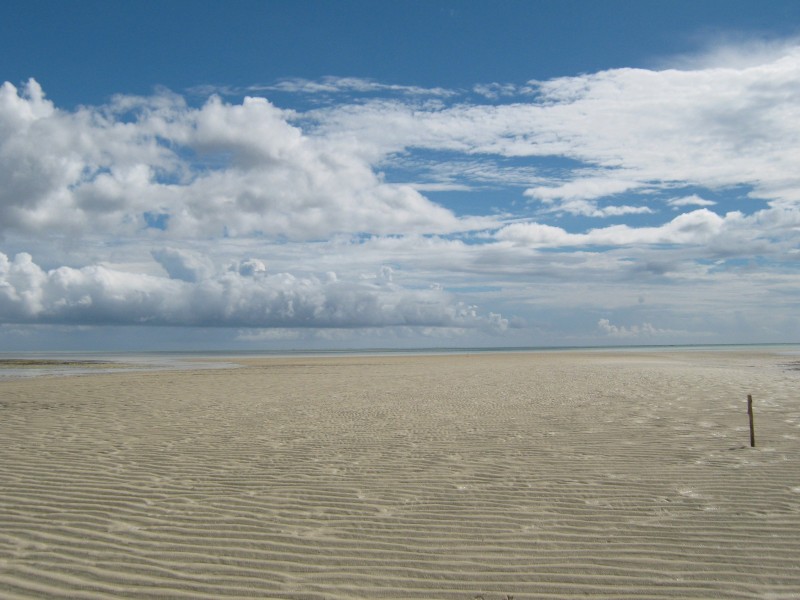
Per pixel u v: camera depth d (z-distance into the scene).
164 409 14.96
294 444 9.98
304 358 62.38
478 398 16.95
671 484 7.21
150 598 4.46
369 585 4.67
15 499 6.80
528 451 9.20
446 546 5.39
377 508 6.44
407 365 40.25
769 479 7.37
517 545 5.39
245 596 4.49
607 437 10.28
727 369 30.02
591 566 4.95
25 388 21.83
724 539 5.44
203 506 6.53
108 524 5.97
